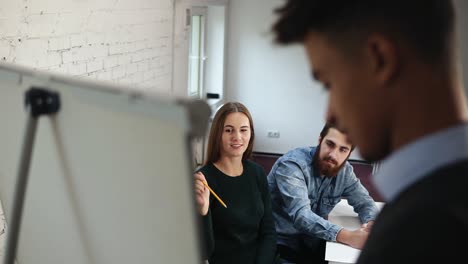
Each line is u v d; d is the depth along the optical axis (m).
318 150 2.43
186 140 0.51
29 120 0.67
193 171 0.53
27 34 2.30
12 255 0.73
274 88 6.80
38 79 0.69
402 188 0.51
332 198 2.57
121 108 0.57
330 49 0.52
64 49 2.64
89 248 0.72
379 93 0.50
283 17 0.54
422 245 0.45
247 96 6.86
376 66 0.48
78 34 2.78
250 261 2.17
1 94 0.79
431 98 0.48
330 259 2.07
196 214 0.55
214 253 2.11
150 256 0.63
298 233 2.50
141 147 0.56
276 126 6.91
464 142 0.48
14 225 0.72
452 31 0.48
